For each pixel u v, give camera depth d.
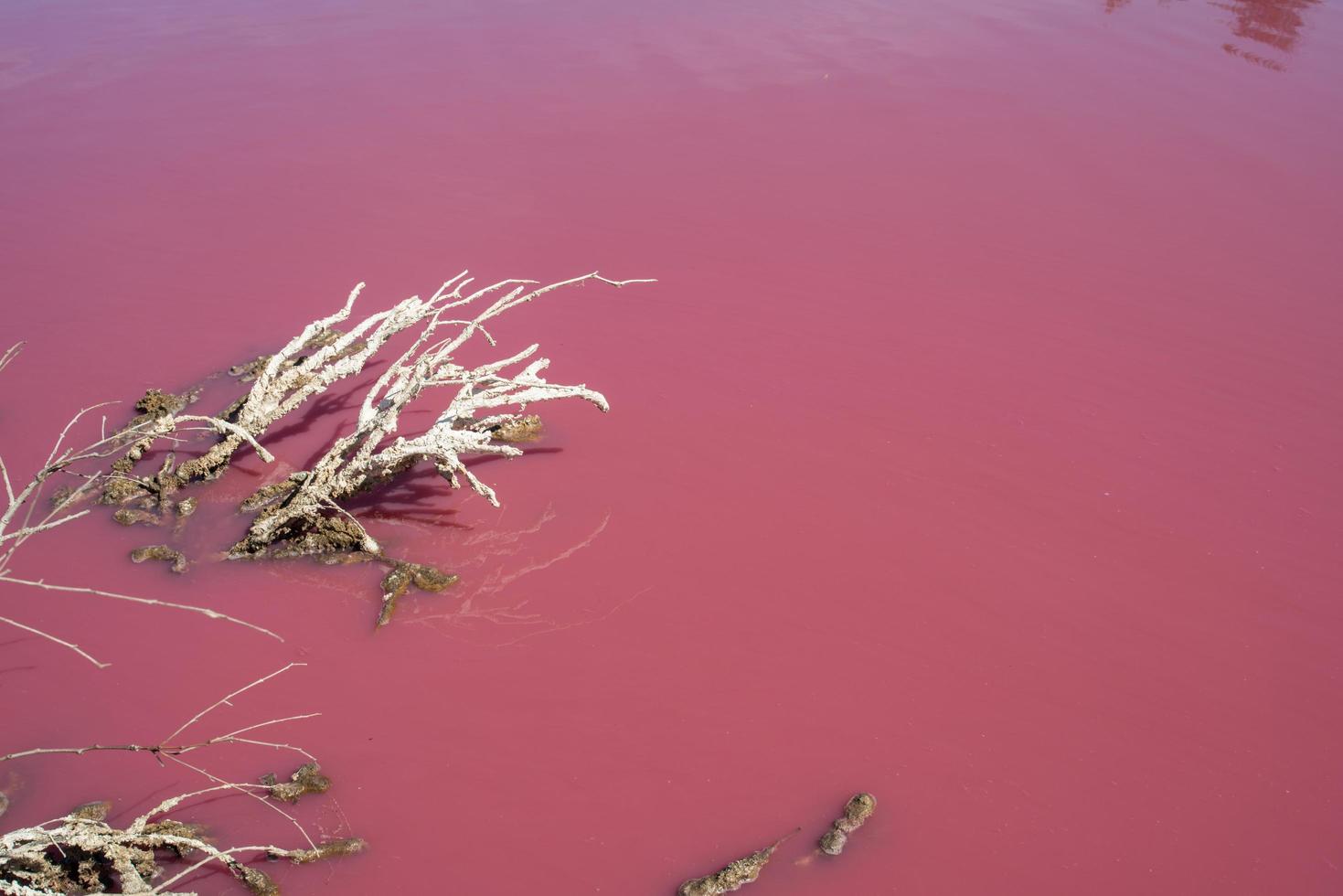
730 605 5.23
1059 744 4.59
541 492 5.91
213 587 5.38
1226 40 11.69
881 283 7.62
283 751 4.60
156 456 6.17
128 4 13.12
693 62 11.28
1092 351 6.94
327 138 9.80
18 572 5.41
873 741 4.62
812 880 4.14
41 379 6.80
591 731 4.67
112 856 3.90
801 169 9.17
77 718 4.72
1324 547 5.52
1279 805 4.36
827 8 12.74
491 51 11.62
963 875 4.14
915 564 5.44
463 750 4.61
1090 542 5.55
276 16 12.69
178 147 9.71
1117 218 8.41
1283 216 8.42
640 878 4.16
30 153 9.66
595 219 8.45
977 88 10.67
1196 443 6.19
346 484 5.59
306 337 6.05
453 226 8.41
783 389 6.64
